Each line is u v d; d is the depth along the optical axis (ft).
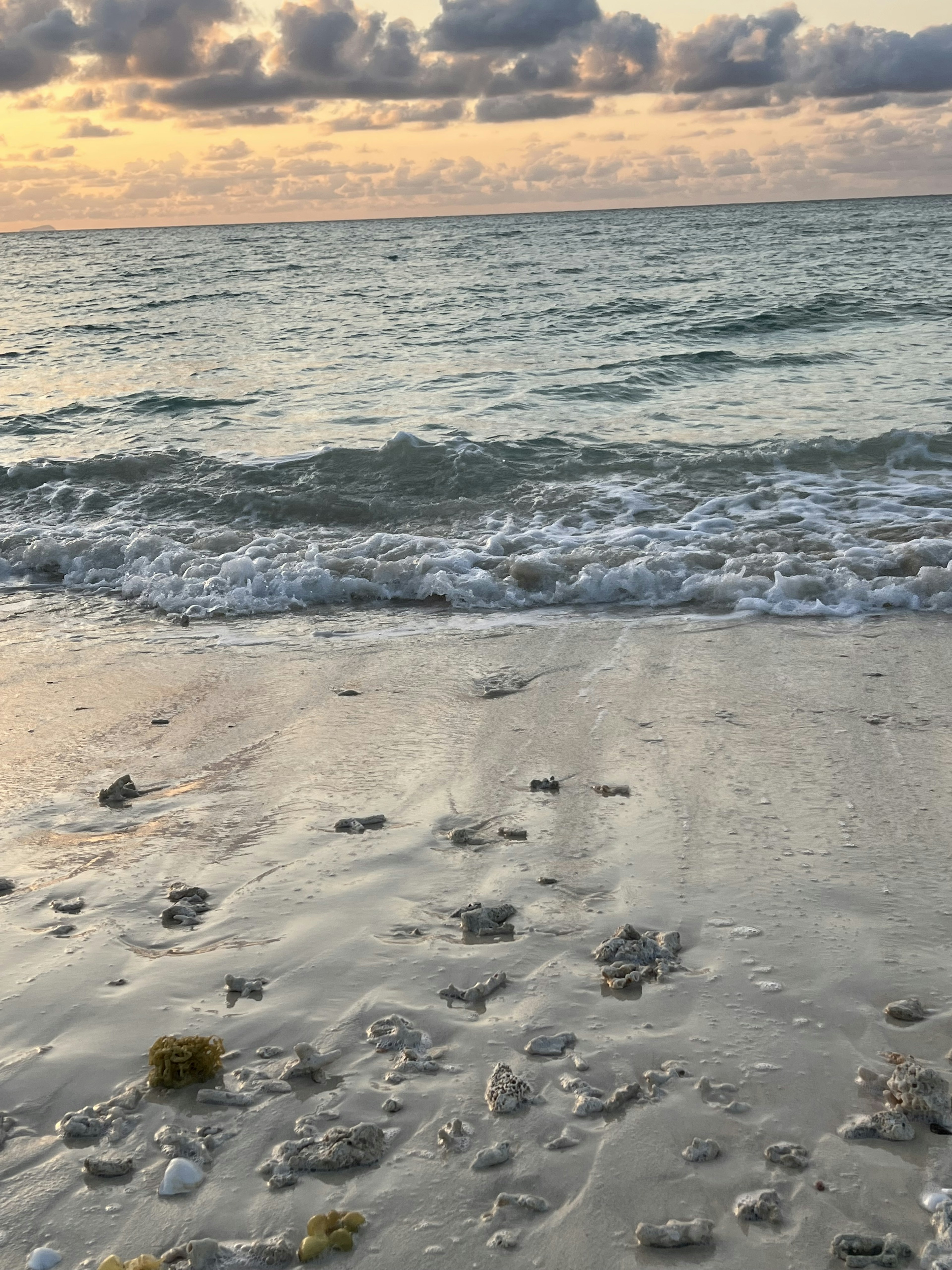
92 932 10.69
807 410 42.06
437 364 58.70
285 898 11.23
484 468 34.24
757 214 325.62
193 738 16.22
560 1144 7.57
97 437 43.37
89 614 24.34
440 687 18.12
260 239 299.38
